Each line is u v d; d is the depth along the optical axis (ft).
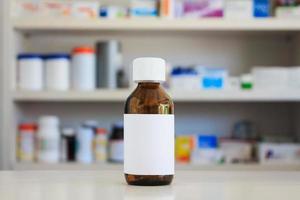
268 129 6.82
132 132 1.71
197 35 6.75
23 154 6.10
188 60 6.82
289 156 6.02
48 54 6.31
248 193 1.55
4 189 1.64
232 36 6.79
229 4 5.97
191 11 6.03
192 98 5.86
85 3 6.05
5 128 5.96
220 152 6.02
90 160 6.09
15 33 6.21
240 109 6.82
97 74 6.11
